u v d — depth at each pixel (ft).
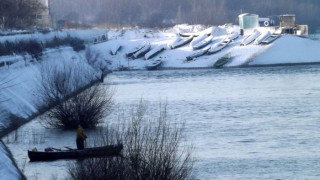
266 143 527.40
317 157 479.41
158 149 330.54
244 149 506.07
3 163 442.50
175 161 363.15
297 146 515.09
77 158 459.73
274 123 619.26
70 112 588.09
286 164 460.96
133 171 320.50
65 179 391.45
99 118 587.68
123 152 330.54
